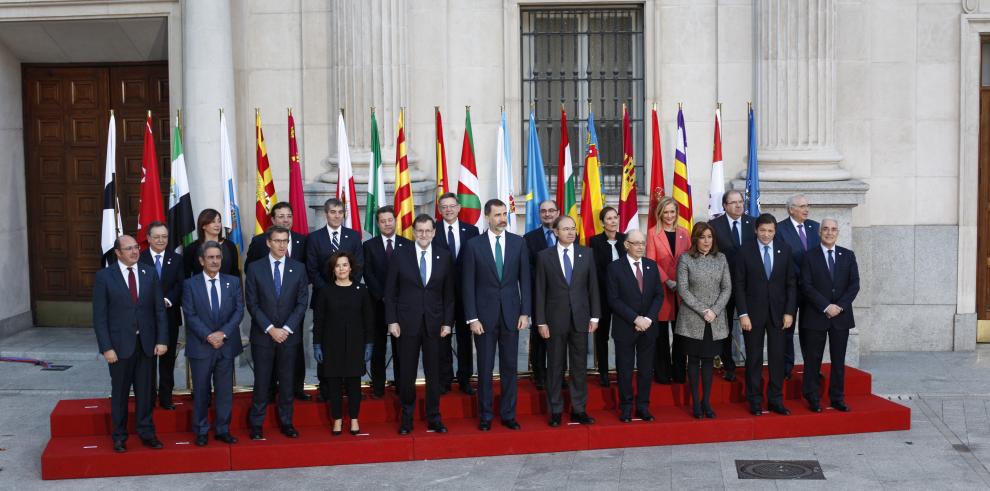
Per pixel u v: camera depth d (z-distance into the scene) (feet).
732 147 47.75
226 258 38.47
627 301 37.27
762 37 46.98
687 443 37.29
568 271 37.06
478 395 37.35
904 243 48.29
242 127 48.26
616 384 40.04
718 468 34.63
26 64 52.54
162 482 34.50
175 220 41.88
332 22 47.44
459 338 39.22
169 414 37.58
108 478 34.99
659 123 47.93
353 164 46.91
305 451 35.65
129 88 52.42
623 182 42.96
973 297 48.67
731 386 39.83
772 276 38.01
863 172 47.80
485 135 48.06
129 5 47.83
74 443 36.35
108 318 35.22
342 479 34.40
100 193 53.06
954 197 48.26
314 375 44.91
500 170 44.50
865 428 38.14
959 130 47.96
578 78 48.73
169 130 52.13
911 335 48.70
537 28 48.67
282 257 36.32
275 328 35.91
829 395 38.91
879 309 48.60
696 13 47.60
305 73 48.06
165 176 52.47
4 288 51.44
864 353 48.39
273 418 37.96
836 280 38.40
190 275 38.45
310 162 48.26
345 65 47.09
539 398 38.83
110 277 35.17
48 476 34.83
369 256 38.50
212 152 46.65
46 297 53.47
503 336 36.94
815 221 42.47
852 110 47.55
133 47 50.60
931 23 47.62
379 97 46.93
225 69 46.83
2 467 35.96
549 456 36.29
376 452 35.96
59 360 48.65
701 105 47.78
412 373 36.65
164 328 35.53
